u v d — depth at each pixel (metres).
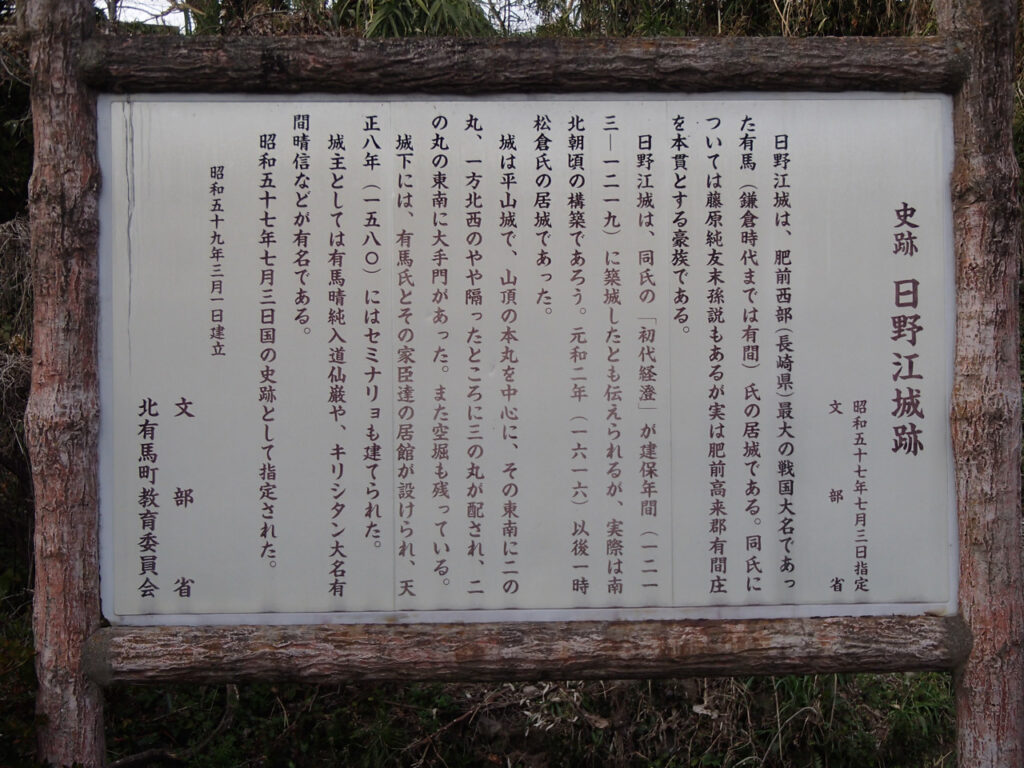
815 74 2.32
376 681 2.32
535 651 2.29
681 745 3.19
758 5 3.84
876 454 2.34
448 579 2.33
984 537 2.31
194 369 2.30
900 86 2.35
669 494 2.33
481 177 2.32
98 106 2.32
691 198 2.33
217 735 3.07
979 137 2.33
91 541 2.30
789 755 3.14
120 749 2.98
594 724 3.21
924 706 3.17
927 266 2.35
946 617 2.35
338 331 2.31
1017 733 2.32
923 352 2.34
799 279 2.33
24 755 2.21
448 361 2.32
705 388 2.33
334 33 3.51
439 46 2.30
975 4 2.33
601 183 2.33
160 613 2.31
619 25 3.98
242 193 2.31
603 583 2.33
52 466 2.26
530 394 2.32
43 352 2.28
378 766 3.07
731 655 2.31
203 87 2.30
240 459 2.31
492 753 3.22
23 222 3.25
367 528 2.32
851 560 2.34
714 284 2.33
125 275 2.31
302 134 2.32
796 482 2.34
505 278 2.32
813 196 2.34
